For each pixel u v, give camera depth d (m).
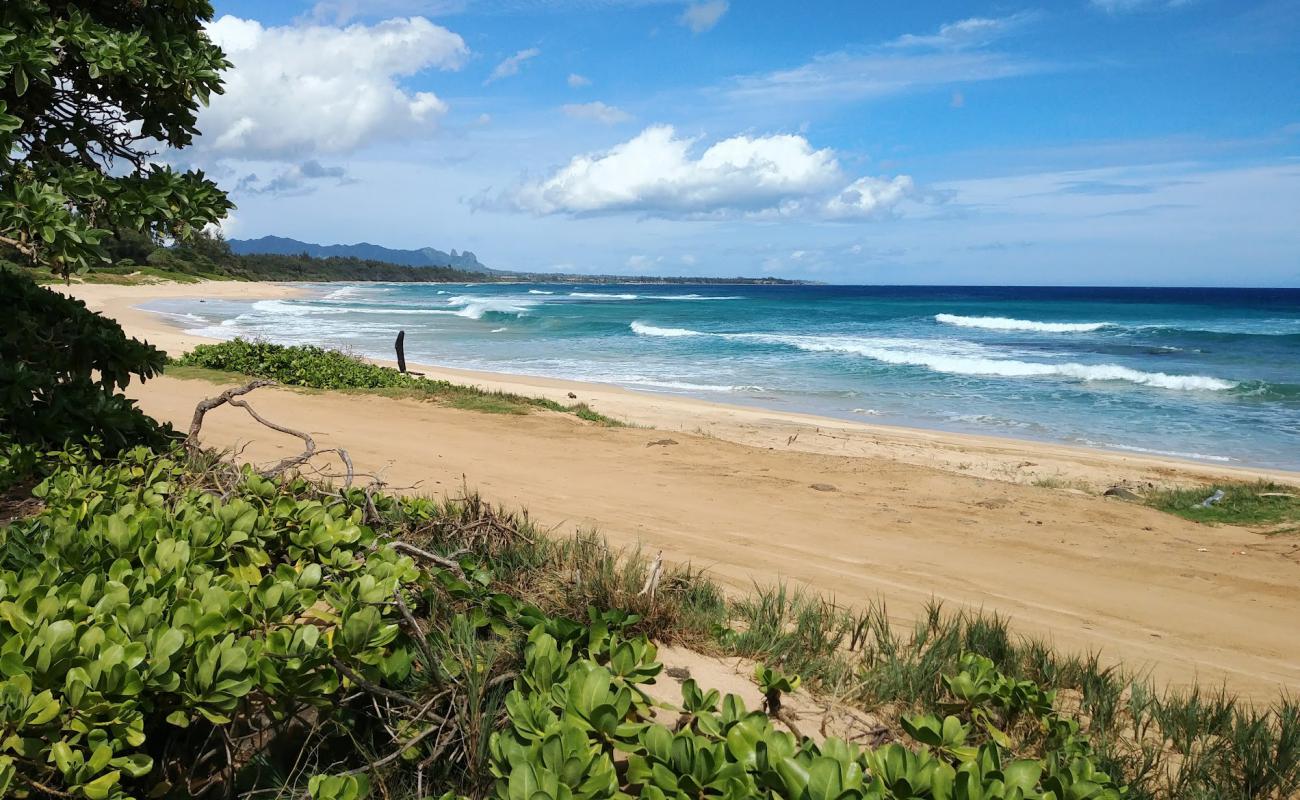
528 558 4.14
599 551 4.58
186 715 2.14
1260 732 3.50
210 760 2.41
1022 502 9.63
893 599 5.68
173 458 4.93
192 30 5.56
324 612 2.88
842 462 11.54
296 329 41.75
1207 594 6.53
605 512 7.93
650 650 2.93
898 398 23.08
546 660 2.55
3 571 2.66
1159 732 3.69
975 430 18.72
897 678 3.47
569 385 23.61
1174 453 16.52
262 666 2.25
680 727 2.66
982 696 3.27
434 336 40.47
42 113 5.02
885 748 2.31
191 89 5.26
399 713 2.53
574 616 3.40
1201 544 8.16
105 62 4.69
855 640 4.20
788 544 7.18
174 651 2.17
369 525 4.05
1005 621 5.37
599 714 2.31
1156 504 10.44
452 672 2.69
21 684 1.97
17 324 5.32
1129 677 4.54
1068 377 27.19
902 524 8.28
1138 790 2.95
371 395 15.58
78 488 3.98
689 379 26.55
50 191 4.38
